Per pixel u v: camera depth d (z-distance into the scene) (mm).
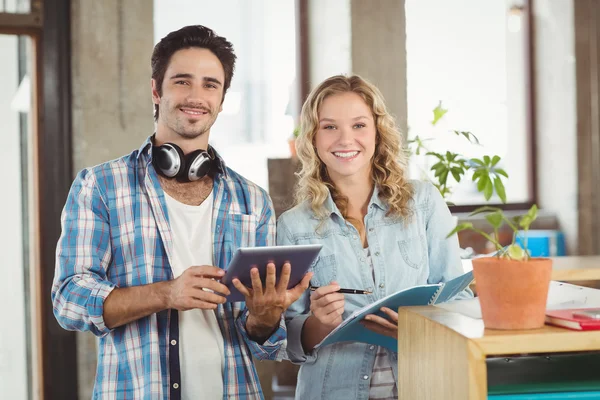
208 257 1846
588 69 5094
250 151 4641
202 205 1889
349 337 1757
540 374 1302
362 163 2016
